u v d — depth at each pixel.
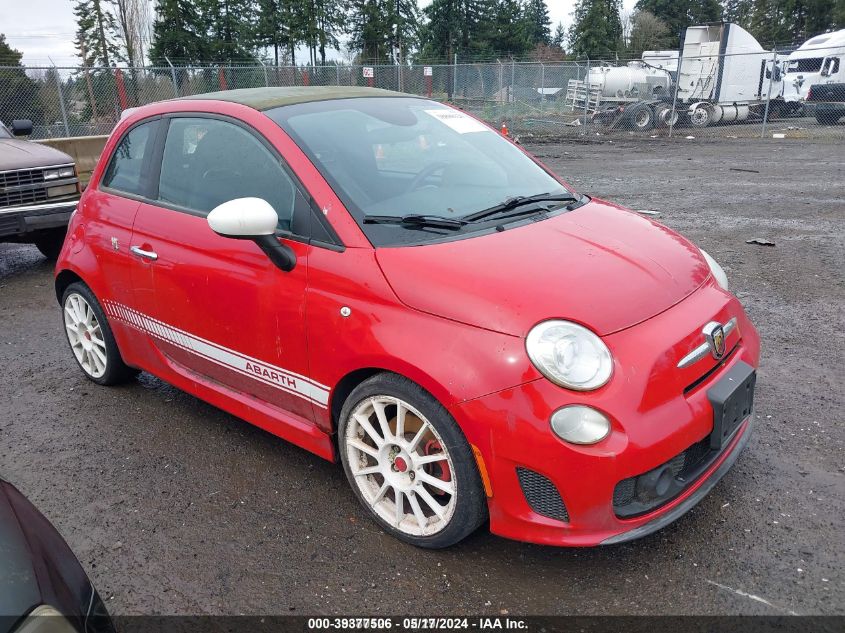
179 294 3.50
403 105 3.79
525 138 23.00
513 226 3.04
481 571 2.69
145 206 3.75
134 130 4.02
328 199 2.93
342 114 3.46
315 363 2.92
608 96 25.66
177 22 49.75
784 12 68.69
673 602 2.48
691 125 24.30
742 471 3.25
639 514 2.45
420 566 2.73
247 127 3.30
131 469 3.53
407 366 2.54
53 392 4.50
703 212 9.54
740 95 24.55
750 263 6.83
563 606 2.49
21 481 3.46
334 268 2.82
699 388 2.59
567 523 2.41
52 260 8.27
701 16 80.88
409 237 2.85
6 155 7.38
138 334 3.95
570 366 2.34
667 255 3.00
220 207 2.83
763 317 5.31
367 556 2.80
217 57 51.12
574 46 71.38
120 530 3.04
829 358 4.50
